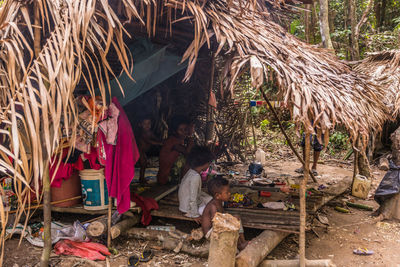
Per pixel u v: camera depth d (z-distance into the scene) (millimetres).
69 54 2098
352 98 3430
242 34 3004
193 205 3824
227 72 2799
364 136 3080
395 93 5688
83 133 3359
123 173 3455
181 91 6262
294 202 4527
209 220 3504
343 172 7086
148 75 3928
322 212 4867
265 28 3641
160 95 6102
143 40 3736
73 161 3709
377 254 3625
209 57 4316
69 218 4258
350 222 4535
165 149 4906
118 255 3455
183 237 3645
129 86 3838
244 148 7945
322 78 3332
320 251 3699
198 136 6844
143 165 4996
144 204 4035
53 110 1899
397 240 3967
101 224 3541
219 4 3240
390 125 8125
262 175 6312
